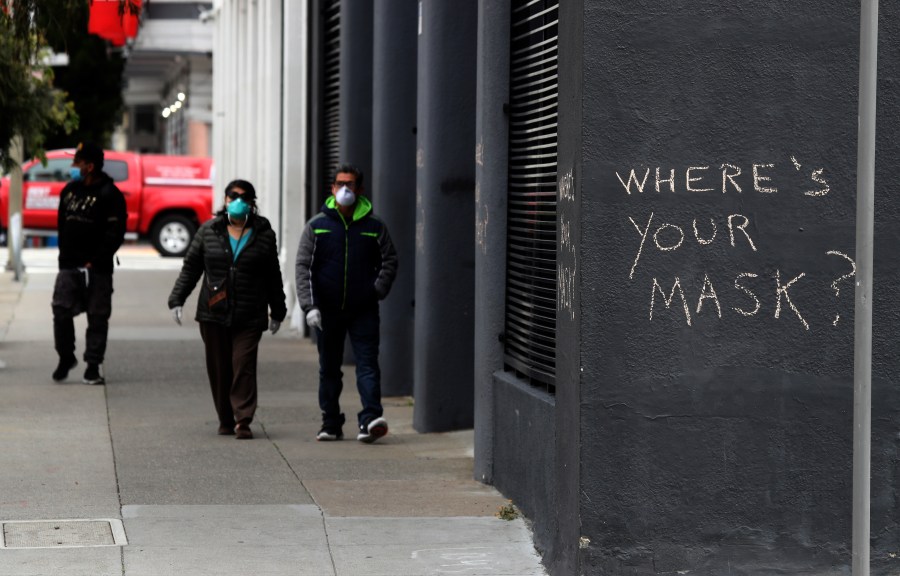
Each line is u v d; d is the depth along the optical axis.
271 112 28.17
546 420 9.87
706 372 8.57
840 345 8.66
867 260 6.55
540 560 9.43
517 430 10.80
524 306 11.10
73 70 60.62
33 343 21.42
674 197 8.52
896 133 8.64
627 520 8.55
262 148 30.67
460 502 11.04
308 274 13.44
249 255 13.77
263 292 13.89
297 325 23.59
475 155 13.37
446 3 13.84
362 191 13.62
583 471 8.52
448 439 13.89
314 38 22.47
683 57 8.51
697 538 8.59
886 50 8.65
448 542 9.80
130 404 15.84
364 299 13.51
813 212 8.61
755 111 8.56
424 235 14.12
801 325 8.63
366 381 13.57
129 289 31.08
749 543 8.63
